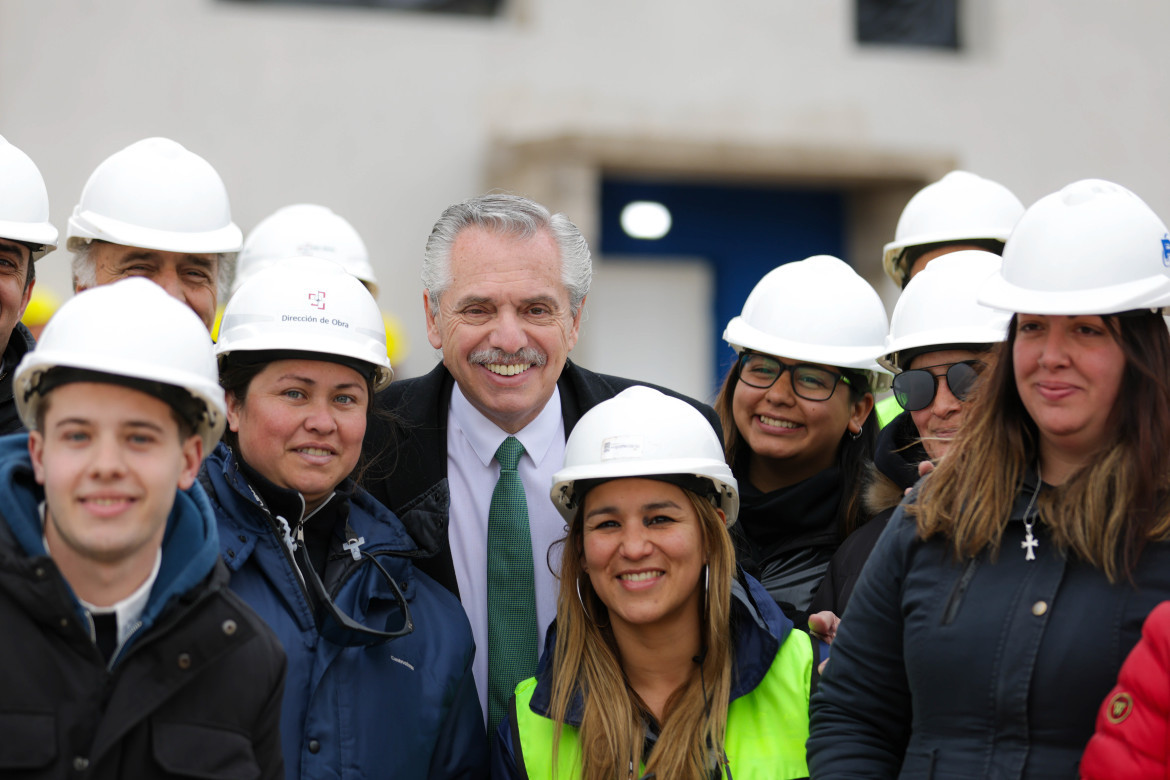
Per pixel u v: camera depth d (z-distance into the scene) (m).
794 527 3.70
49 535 2.32
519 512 3.47
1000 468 2.53
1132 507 2.38
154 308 2.34
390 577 3.01
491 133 8.37
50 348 2.29
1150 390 2.41
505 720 3.20
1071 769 2.35
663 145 8.51
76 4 7.89
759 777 2.97
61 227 7.85
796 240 9.49
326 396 2.99
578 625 3.16
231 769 2.35
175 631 2.36
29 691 2.25
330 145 8.20
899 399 3.43
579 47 8.46
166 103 8.01
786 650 3.11
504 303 3.33
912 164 8.80
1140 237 2.45
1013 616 2.44
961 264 3.48
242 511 2.95
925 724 2.53
